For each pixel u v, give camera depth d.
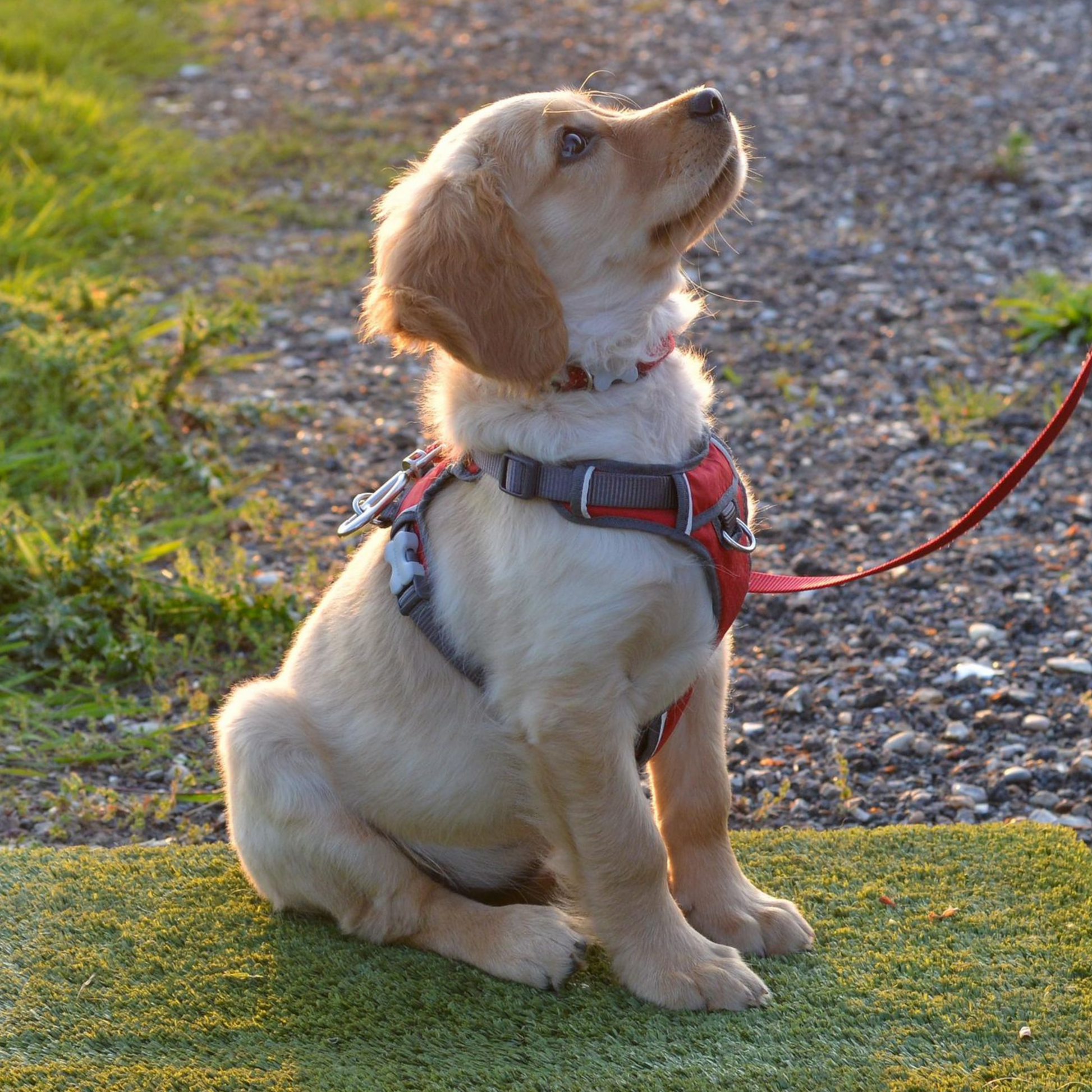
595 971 3.28
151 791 4.50
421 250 3.06
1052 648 4.98
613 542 2.94
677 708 3.29
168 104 12.54
